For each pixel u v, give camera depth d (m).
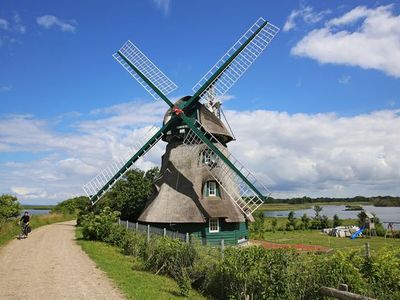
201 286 15.88
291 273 12.05
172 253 18.08
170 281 17.05
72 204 73.88
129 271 18.44
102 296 13.67
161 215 30.17
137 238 23.48
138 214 40.88
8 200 48.03
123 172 34.69
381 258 11.20
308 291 11.52
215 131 32.28
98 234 29.22
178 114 32.34
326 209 180.88
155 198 32.06
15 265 18.95
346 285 10.31
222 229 30.09
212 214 29.34
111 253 23.62
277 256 12.62
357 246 33.69
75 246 26.64
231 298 13.68
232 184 32.47
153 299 13.65
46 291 14.13
